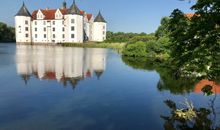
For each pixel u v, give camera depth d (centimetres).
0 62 3127
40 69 2562
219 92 1538
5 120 1051
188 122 1063
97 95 1505
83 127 991
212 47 830
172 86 1784
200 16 834
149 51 4500
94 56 4619
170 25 929
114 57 4509
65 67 2803
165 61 3250
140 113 1178
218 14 794
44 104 1287
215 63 874
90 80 2009
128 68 2872
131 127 1005
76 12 10175
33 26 10756
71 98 1417
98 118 1095
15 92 1530
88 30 11556
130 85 1836
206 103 1343
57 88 1670
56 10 10500
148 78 2166
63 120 1062
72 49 7038
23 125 999
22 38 10600
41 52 5306
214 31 808
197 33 838
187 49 894
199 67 907
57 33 10525
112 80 2034
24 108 1214
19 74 2202
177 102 1373
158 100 1412
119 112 1184
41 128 971
